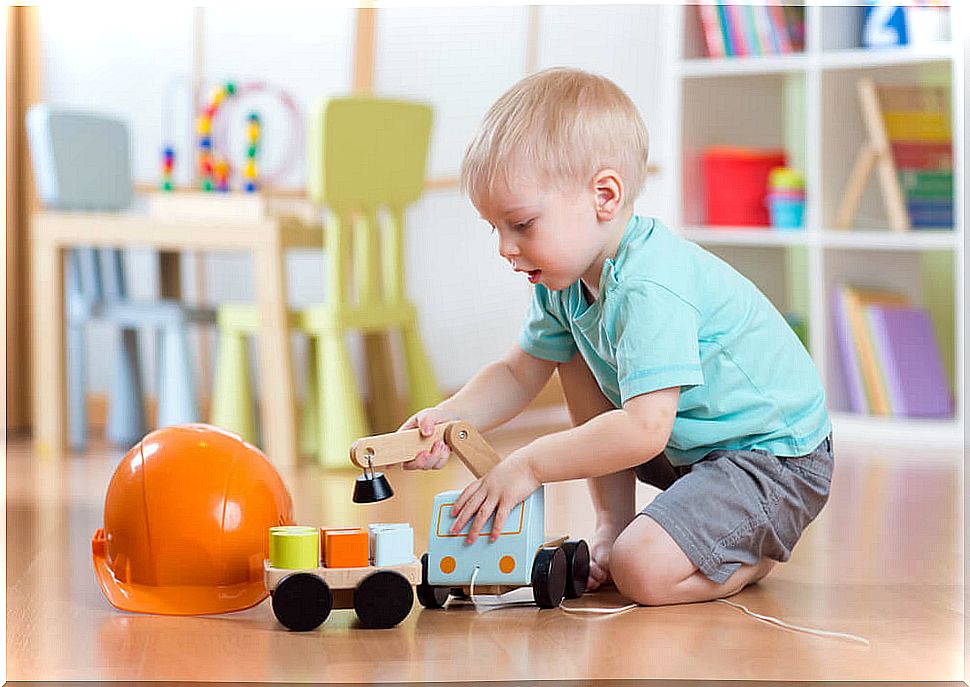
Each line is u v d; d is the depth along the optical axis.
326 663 1.02
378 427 2.78
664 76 3.34
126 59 3.06
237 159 3.11
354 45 3.13
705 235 3.02
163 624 1.16
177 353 2.58
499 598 1.27
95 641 1.10
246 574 1.22
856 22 2.98
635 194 1.27
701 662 1.02
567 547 1.26
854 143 2.98
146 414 2.77
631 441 1.20
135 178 3.08
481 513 1.21
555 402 3.27
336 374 2.38
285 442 2.38
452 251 3.22
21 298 2.98
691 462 1.32
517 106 1.23
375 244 2.57
